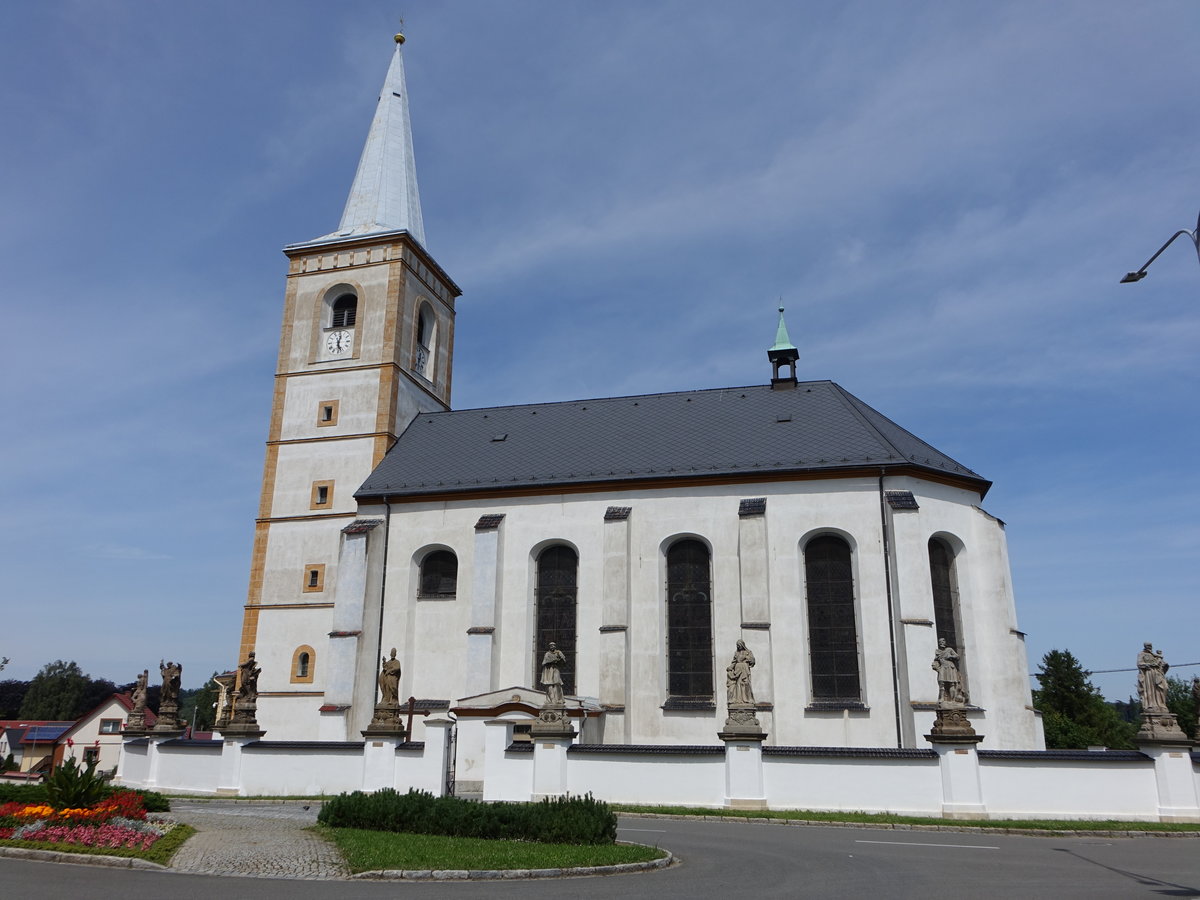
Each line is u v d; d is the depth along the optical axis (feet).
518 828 65.10
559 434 146.20
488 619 125.49
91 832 59.52
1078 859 61.26
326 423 155.02
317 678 140.15
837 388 143.64
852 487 120.47
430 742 95.61
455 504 134.92
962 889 48.73
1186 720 245.45
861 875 53.47
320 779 100.17
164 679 118.93
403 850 57.06
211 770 106.42
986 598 120.26
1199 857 62.85
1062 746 214.90
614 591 120.98
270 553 148.97
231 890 45.37
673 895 46.21
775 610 117.80
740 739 88.74
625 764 91.30
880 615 114.83
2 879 47.44
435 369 172.96
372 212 171.53
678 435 138.51
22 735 288.92
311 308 163.43
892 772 86.53
